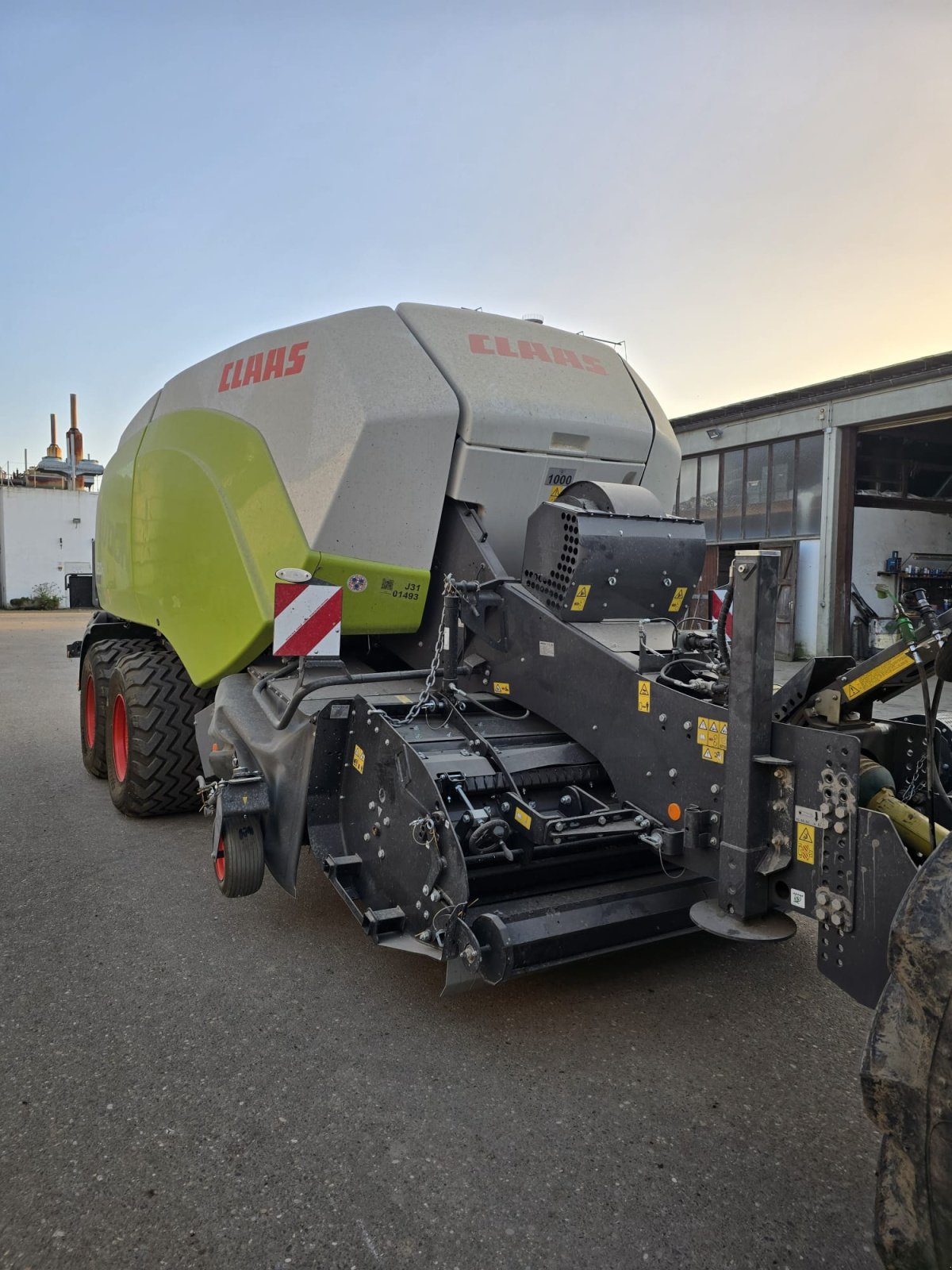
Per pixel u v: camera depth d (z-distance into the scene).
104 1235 2.18
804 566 15.91
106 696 6.38
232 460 4.73
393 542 4.18
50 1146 2.51
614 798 3.37
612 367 4.90
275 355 4.63
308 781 3.62
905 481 17.31
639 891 3.33
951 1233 1.59
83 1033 3.12
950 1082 1.59
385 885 3.30
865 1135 2.63
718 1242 2.20
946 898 1.66
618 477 4.72
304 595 3.73
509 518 4.40
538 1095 2.81
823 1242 2.20
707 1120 2.69
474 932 2.95
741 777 2.58
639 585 3.74
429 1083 2.87
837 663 2.79
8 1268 2.07
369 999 3.42
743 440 16.88
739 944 4.00
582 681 3.41
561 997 3.48
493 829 3.05
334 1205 2.30
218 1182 2.38
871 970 2.28
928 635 2.40
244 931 4.04
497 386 4.26
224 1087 2.82
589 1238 2.20
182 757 5.48
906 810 2.49
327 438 4.12
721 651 2.91
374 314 4.31
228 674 4.77
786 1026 3.27
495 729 3.62
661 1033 3.21
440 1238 2.19
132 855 5.02
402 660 4.72
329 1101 2.76
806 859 2.47
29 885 4.54
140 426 6.33
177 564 5.26
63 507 37.84
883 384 14.13
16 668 14.16
